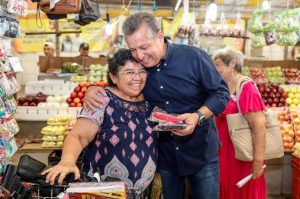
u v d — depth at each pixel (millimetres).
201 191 2137
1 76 2152
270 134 2725
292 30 4539
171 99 1923
